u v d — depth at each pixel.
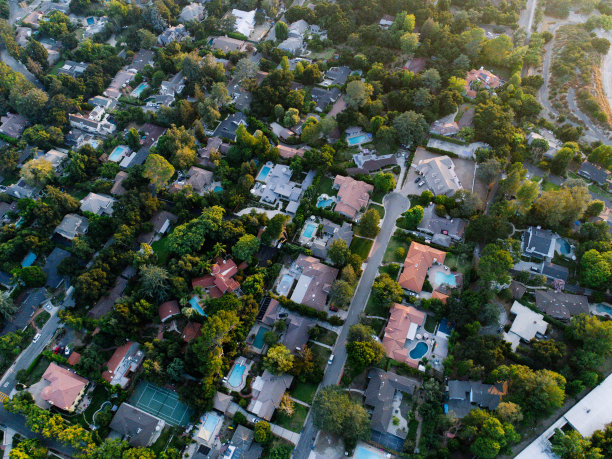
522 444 102.94
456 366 116.88
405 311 125.19
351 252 140.62
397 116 168.62
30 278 136.12
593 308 126.25
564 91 182.50
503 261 121.00
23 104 183.12
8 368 125.88
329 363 120.62
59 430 108.19
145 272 130.12
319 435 108.81
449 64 192.62
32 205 153.88
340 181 155.38
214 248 139.38
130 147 176.25
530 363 114.62
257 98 181.38
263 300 132.75
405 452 104.94
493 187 154.00
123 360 122.75
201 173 161.50
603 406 106.50
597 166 156.88
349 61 196.50
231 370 120.25
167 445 110.88
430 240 141.50
